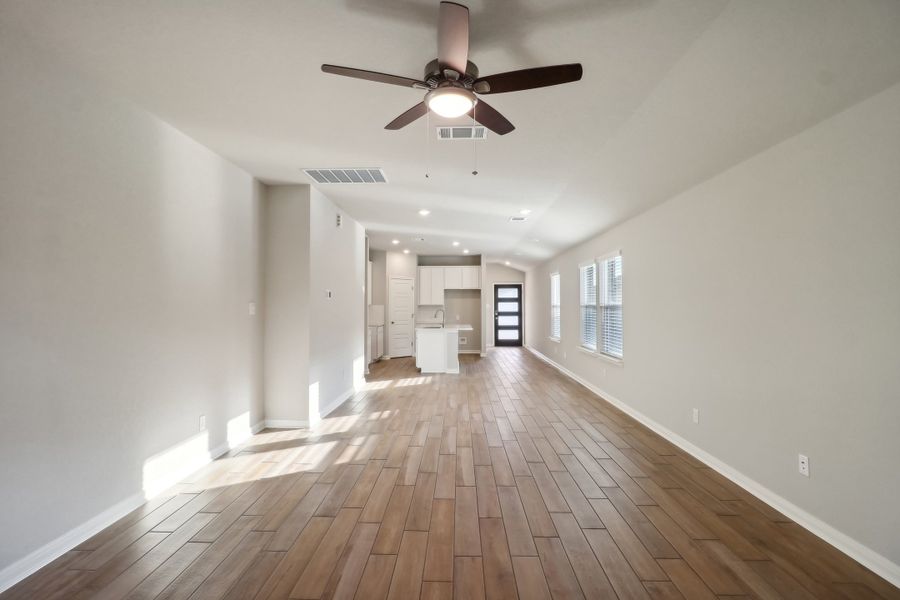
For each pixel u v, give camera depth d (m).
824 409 2.32
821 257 2.33
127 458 2.62
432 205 5.34
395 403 5.59
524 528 2.47
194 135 3.16
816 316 2.37
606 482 3.11
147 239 2.78
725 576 2.03
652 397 4.43
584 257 6.84
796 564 2.12
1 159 1.92
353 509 2.70
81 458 2.30
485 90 1.95
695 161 3.14
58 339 2.18
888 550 1.99
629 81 2.37
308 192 4.45
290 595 1.90
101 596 1.88
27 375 2.03
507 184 4.39
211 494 2.90
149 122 2.79
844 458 2.20
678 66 2.22
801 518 2.48
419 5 1.79
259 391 4.34
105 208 2.45
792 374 2.54
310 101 2.64
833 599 1.87
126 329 2.61
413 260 10.27
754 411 2.87
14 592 1.89
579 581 2.00
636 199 4.27
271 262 4.46
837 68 1.93
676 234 3.89
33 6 1.79
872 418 2.05
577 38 2.00
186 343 3.18
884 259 1.98
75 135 2.27
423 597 1.89
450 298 11.27
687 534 2.40
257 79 2.38
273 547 2.27
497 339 12.88
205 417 3.42
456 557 2.19
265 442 3.98
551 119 2.86
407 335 10.13
